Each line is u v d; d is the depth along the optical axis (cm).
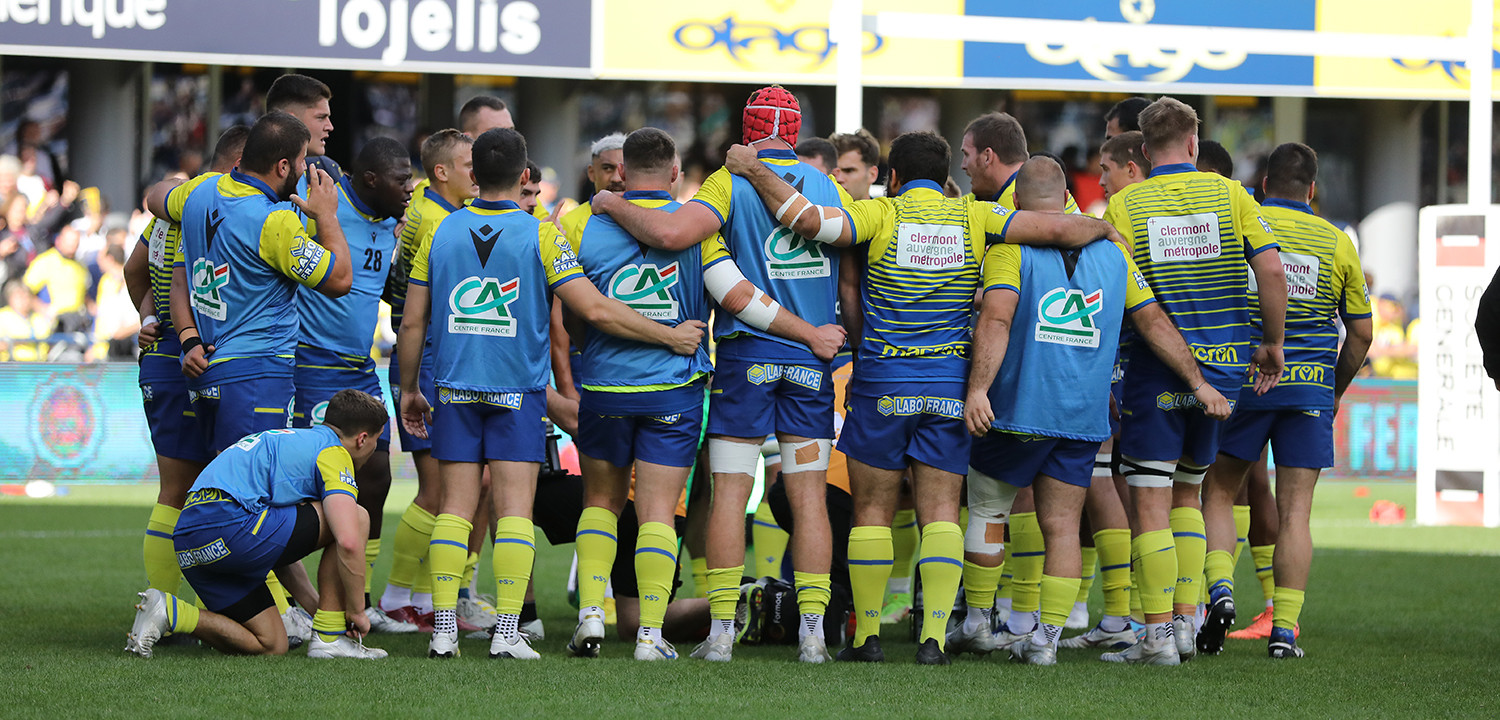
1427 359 3503
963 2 3969
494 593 2248
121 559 2503
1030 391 1509
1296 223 1697
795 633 1706
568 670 1429
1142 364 1600
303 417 1769
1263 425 1683
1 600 2000
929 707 1261
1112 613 1716
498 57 4028
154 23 3891
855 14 2625
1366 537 3198
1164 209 1606
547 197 5328
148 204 1661
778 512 1798
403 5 3981
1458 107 5950
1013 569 1684
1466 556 2836
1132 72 4094
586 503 1570
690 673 1420
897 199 1535
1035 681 1415
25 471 3803
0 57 5250
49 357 4203
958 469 1523
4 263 4944
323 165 1805
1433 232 3472
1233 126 5975
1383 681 1459
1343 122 5994
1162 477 1587
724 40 4200
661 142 1528
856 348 1583
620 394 1515
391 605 1844
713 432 1535
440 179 1817
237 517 1473
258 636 1524
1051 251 1520
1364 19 3988
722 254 1502
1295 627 1670
